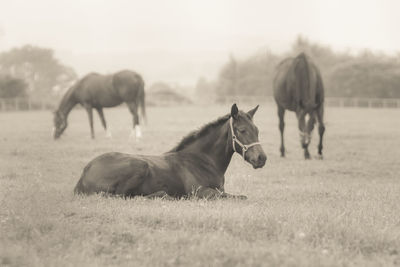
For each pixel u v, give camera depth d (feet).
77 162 51.62
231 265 18.58
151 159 30.50
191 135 32.19
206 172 31.71
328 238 22.04
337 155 64.18
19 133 90.84
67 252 19.99
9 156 56.95
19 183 36.91
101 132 94.22
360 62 306.76
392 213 28.22
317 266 18.48
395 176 48.96
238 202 29.78
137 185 29.22
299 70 58.03
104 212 25.18
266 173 47.93
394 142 81.35
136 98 80.18
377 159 60.85
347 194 35.81
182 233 21.95
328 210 27.61
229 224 23.45
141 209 25.76
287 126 114.32
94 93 80.48
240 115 30.94
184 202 28.58
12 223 23.22
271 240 21.57
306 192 36.42
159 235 21.72
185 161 31.40
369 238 21.93
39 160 53.57
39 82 393.29
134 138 79.05
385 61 318.65
